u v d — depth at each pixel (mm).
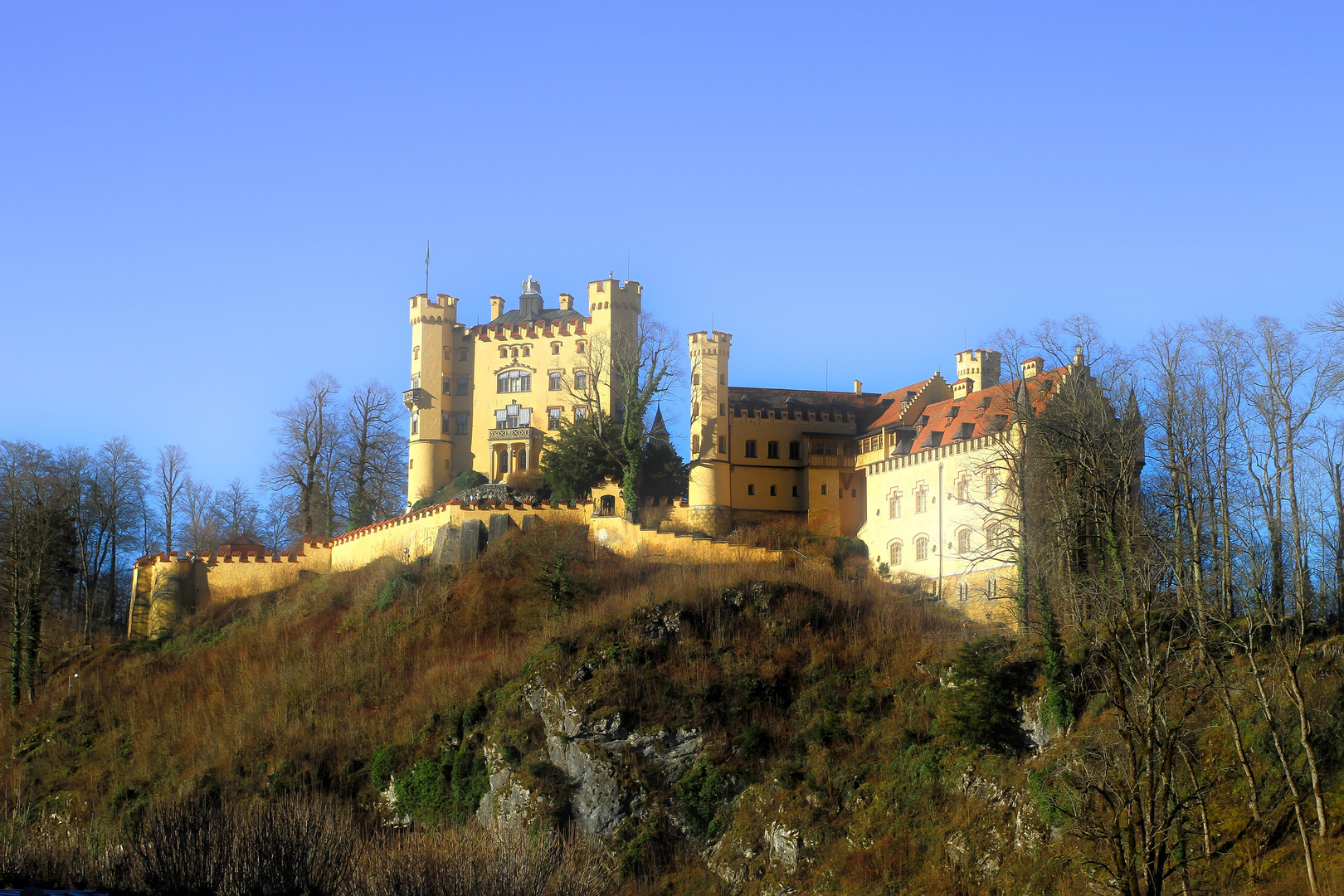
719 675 78562
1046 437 73312
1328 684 60688
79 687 93562
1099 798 59625
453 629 89812
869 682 78750
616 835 71625
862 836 68750
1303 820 54281
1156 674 52094
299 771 76750
